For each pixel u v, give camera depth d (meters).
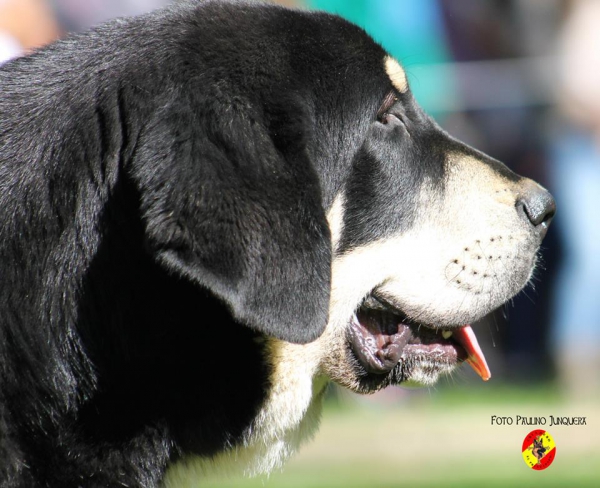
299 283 5.79
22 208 5.78
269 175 5.82
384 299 7.01
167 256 5.53
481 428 14.81
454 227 7.08
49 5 14.08
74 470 5.78
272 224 5.73
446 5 16.48
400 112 7.11
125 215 5.84
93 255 5.82
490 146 16.77
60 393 5.73
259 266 5.67
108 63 6.11
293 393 6.64
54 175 5.85
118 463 5.88
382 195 6.83
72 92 6.05
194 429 6.15
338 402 16.52
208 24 6.32
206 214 5.59
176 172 5.61
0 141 5.95
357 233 6.78
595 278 16.34
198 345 6.05
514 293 7.30
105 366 5.84
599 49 16.30
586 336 16.53
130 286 5.88
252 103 5.99
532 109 16.66
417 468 12.91
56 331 5.73
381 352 7.03
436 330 7.21
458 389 16.95
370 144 6.77
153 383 5.96
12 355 5.67
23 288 5.71
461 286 7.05
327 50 6.57
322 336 6.77
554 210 7.58
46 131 5.95
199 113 5.80
